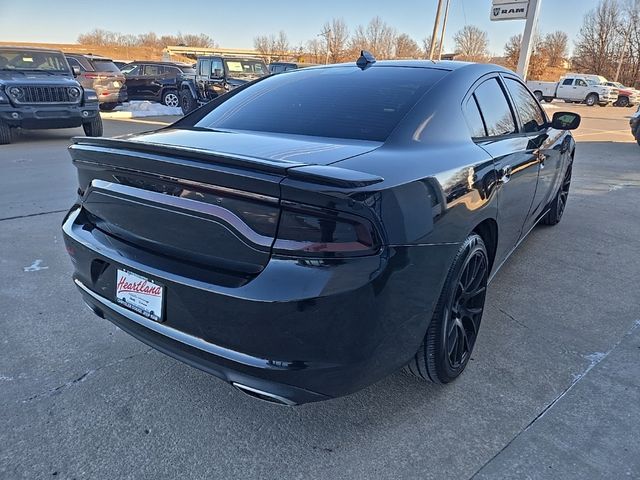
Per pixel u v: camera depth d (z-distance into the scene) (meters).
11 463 1.98
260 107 2.75
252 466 2.01
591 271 4.09
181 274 1.90
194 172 1.84
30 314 3.15
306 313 1.70
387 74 2.81
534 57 57.69
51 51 10.84
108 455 2.04
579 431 2.21
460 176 2.24
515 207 3.12
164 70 20.11
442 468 2.01
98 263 2.25
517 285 3.79
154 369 2.62
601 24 58.69
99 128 11.06
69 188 6.39
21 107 9.70
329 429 2.22
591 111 28.08
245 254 1.79
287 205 1.70
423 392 2.47
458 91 2.66
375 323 1.80
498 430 2.22
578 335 3.06
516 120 3.38
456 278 2.27
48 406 2.31
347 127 2.38
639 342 2.98
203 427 2.22
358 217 1.70
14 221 4.97
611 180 8.08
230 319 1.79
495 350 2.87
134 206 2.07
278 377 1.78
